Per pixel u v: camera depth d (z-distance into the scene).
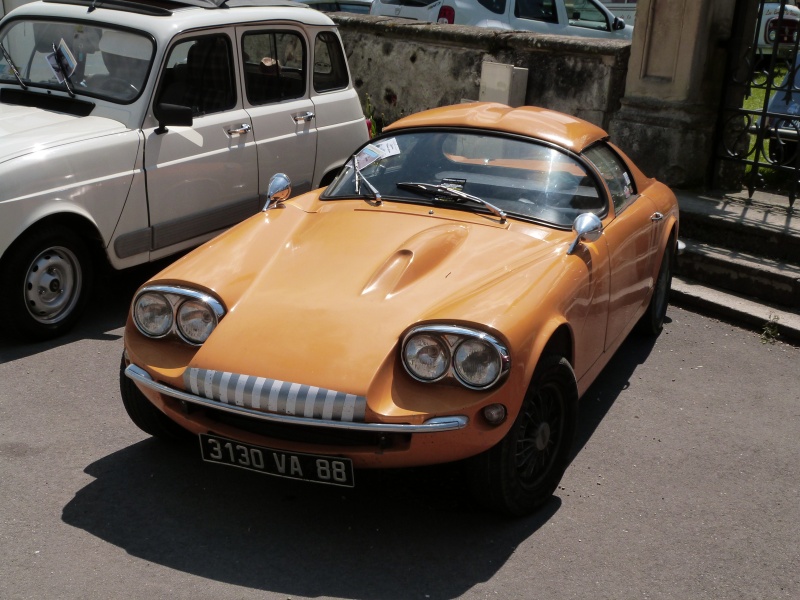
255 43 6.46
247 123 6.37
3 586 3.22
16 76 6.07
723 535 3.76
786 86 7.20
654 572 3.48
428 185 4.47
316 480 3.42
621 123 7.88
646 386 5.20
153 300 3.71
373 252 3.94
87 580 3.28
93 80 5.91
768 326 6.01
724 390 5.19
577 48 8.23
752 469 4.32
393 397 3.29
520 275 3.77
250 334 3.50
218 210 6.25
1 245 4.97
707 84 7.54
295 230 4.27
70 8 6.21
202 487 3.93
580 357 4.12
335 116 7.12
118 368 5.10
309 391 3.25
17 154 5.11
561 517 3.82
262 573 3.37
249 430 3.50
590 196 4.58
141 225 5.75
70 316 5.49
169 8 6.27
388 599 3.24
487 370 3.29
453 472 4.12
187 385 3.47
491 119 4.79
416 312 3.52
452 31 9.30
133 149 5.61
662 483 4.15
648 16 7.54
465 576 3.39
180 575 3.33
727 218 6.87
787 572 3.53
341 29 10.53
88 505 3.75
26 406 4.58
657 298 5.76
